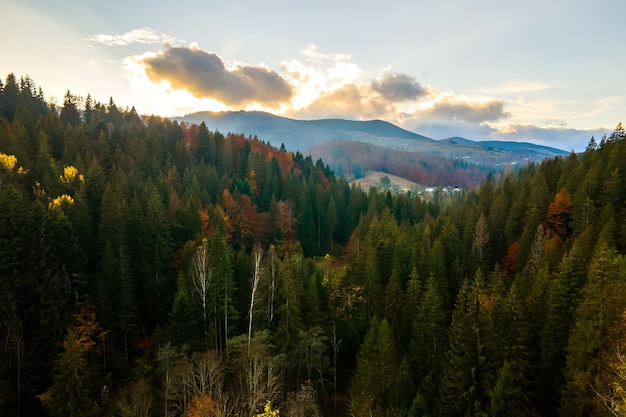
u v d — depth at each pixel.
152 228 64.38
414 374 44.19
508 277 65.19
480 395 35.44
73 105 143.12
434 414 36.59
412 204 135.25
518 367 36.72
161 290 59.47
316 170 162.38
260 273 52.69
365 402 37.75
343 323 54.22
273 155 156.88
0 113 116.94
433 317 44.31
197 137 146.88
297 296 52.94
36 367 42.91
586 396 31.69
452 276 64.19
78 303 46.28
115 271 51.97
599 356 31.55
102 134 110.94
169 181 101.12
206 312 50.34
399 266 61.78
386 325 40.50
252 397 33.38
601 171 71.69
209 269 51.31
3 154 73.31
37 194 64.12
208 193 105.12
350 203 125.88
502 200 82.44
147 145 120.75
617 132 93.44
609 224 51.50
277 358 41.69
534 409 37.75
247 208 102.69
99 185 77.31
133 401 34.94
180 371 37.28
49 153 93.19
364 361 40.50
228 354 42.91
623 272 34.44
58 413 37.28
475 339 36.59
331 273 77.69
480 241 70.19
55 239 48.00
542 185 78.62
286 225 103.94
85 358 43.97
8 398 37.78
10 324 41.22
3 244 43.06
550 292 40.97
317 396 46.81
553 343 37.66
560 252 56.12
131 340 53.28
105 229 62.28
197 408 32.72
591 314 33.34
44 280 44.56
